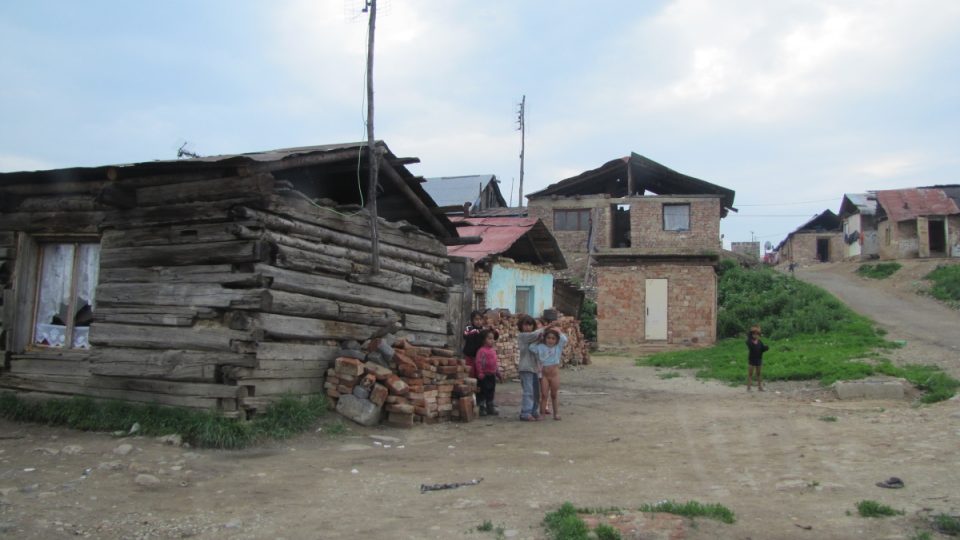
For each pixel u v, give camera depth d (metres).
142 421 7.67
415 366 9.21
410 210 11.88
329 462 6.82
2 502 5.10
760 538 4.45
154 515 4.96
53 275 9.23
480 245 15.94
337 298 9.01
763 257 64.56
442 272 11.66
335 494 5.61
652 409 11.08
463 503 5.34
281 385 8.25
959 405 9.83
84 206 8.86
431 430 8.84
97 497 5.34
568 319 19.39
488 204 40.72
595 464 6.89
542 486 5.93
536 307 19.22
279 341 8.23
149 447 7.05
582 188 34.94
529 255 19.77
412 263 10.88
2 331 9.05
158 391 8.02
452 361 9.91
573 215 34.50
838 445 7.51
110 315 8.43
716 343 25.02
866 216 44.69
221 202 7.89
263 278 7.80
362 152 9.56
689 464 6.84
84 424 7.87
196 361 7.77
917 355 16.41
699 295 25.34
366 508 5.22
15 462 6.36
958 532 4.46
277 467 6.54
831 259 52.09
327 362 9.05
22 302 9.13
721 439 8.22
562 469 6.65
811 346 18.92
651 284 25.80
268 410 7.94
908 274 34.38
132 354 8.17
